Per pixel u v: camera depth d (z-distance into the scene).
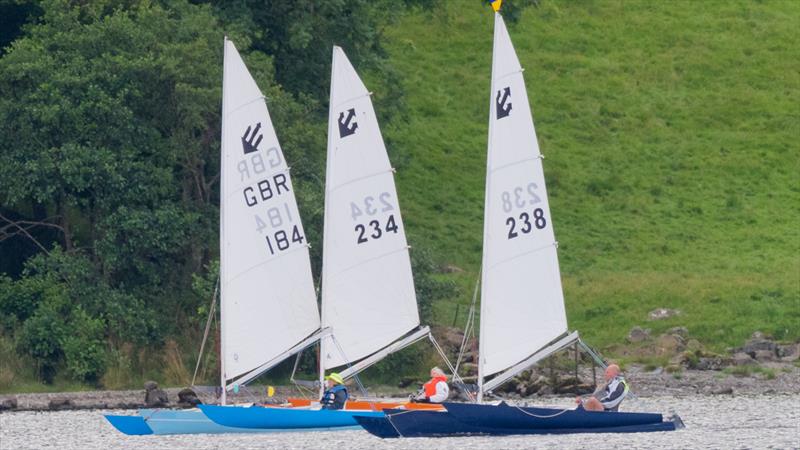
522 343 139.50
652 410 166.50
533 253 140.00
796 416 158.00
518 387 188.25
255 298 142.88
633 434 138.62
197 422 142.50
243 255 142.62
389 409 136.00
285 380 194.75
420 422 136.12
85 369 186.25
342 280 145.12
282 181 144.25
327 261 145.12
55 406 172.50
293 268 144.38
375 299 145.50
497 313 139.00
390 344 145.88
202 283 191.00
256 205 143.12
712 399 179.75
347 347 145.12
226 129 142.62
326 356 144.88
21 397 178.25
